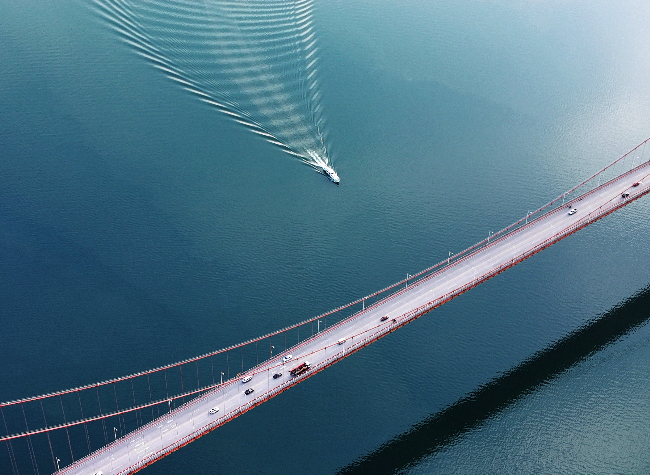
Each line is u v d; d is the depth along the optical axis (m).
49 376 184.38
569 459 174.62
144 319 197.12
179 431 169.00
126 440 167.00
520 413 184.50
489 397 188.12
